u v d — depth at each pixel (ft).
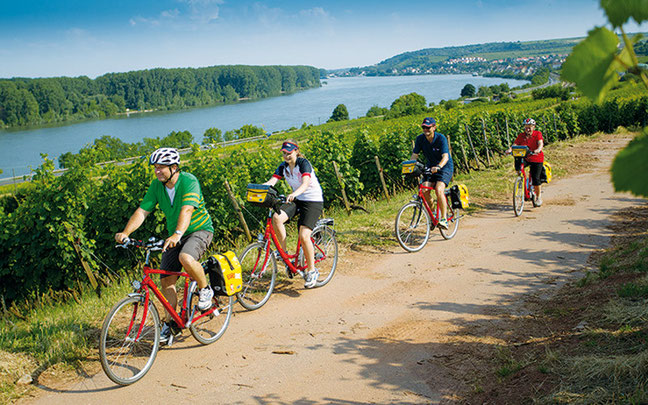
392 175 48.70
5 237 28.09
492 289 20.26
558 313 16.67
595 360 12.26
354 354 15.47
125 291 23.75
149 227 29.86
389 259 25.12
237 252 29.71
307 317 18.57
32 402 13.43
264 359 15.52
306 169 20.42
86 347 16.35
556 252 24.82
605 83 1.65
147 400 13.50
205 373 14.82
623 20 1.61
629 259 20.63
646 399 10.05
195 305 16.56
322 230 22.07
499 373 13.23
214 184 33.17
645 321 13.85
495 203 37.47
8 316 25.82
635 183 1.64
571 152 60.70
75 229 28.43
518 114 85.51
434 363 14.44
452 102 439.22
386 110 550.77
